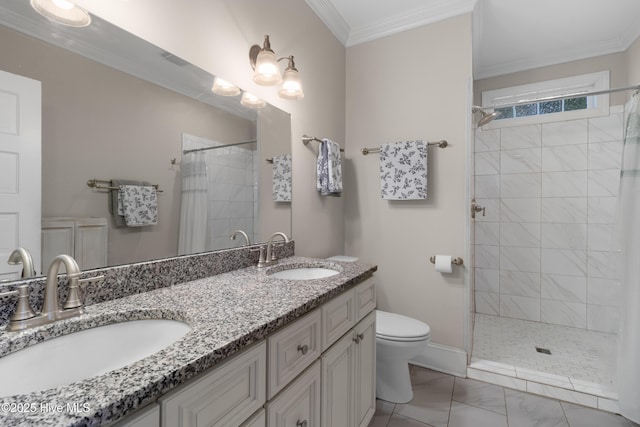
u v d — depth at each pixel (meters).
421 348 1.68
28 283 0.76
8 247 0.75
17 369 0.62
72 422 0.39
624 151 1.69
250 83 1.53
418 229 2.24
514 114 2.96
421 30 2.22
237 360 0.69
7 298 0.71
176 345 0.62
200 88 1.27
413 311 2.25
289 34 1.81
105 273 0.92
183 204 1.19
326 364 1.08
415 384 1.94
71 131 0.87
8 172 0.75
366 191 2.44
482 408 1.69
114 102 0.98
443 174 2.14
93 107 0.92
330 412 1.11
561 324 2.76
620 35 2.46
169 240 1.14
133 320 0.82
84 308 0.83
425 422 1.58
